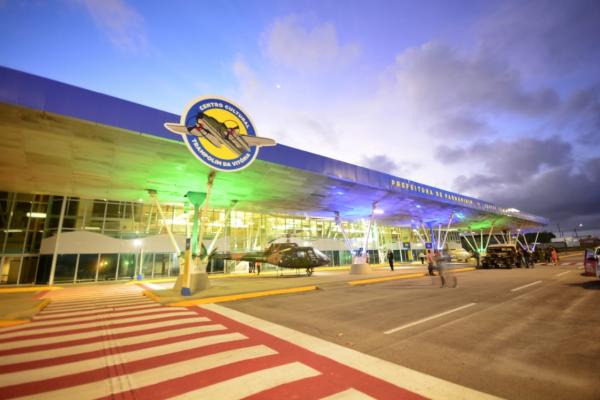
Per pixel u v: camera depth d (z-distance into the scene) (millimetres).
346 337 5785
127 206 27250
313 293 13227
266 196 19688
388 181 19875
